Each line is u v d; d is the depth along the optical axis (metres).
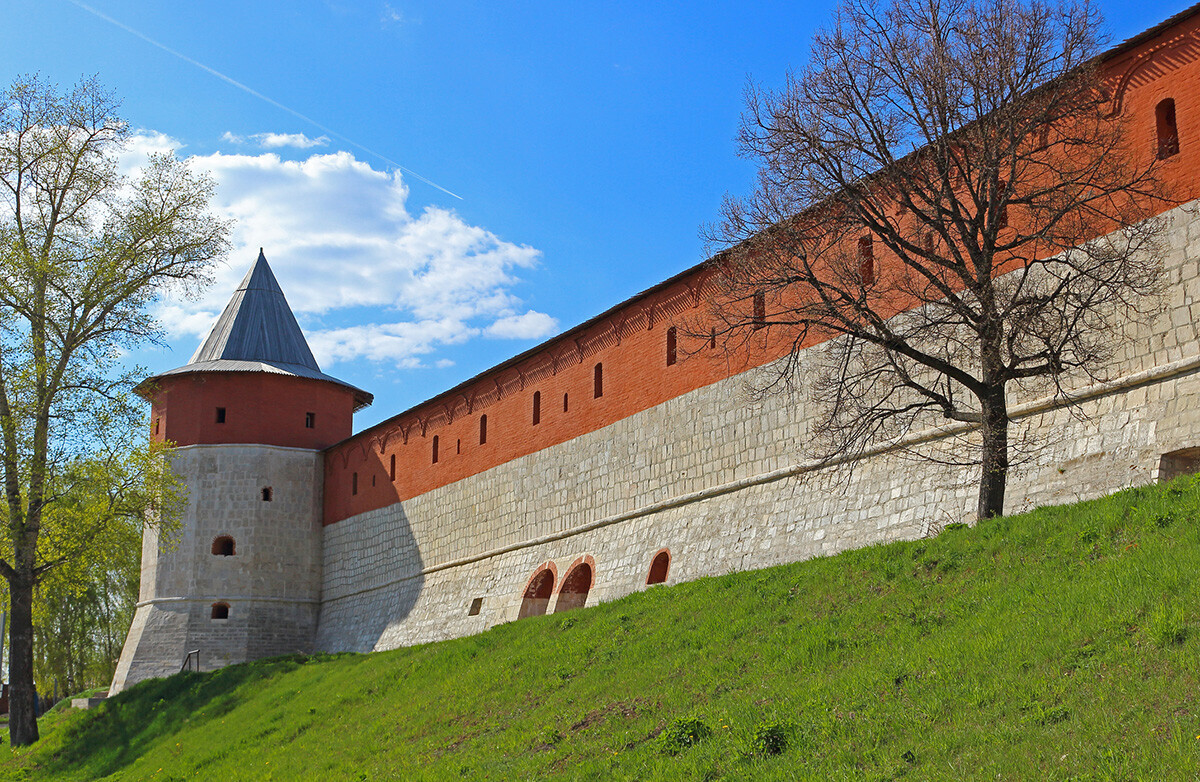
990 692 11.12
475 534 34.94
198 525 42.03
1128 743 9.20
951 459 20.20
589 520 29.72
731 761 11.76
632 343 29.25
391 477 40.44
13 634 30.27
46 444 28.16
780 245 19.52
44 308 28.31
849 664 13.94
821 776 10.56
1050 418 18.81
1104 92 18.56
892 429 21.75
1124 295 17.67
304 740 23.03
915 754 10.38
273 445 43.56
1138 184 17.80
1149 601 11.59
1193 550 12.29
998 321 17.14
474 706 19.94
